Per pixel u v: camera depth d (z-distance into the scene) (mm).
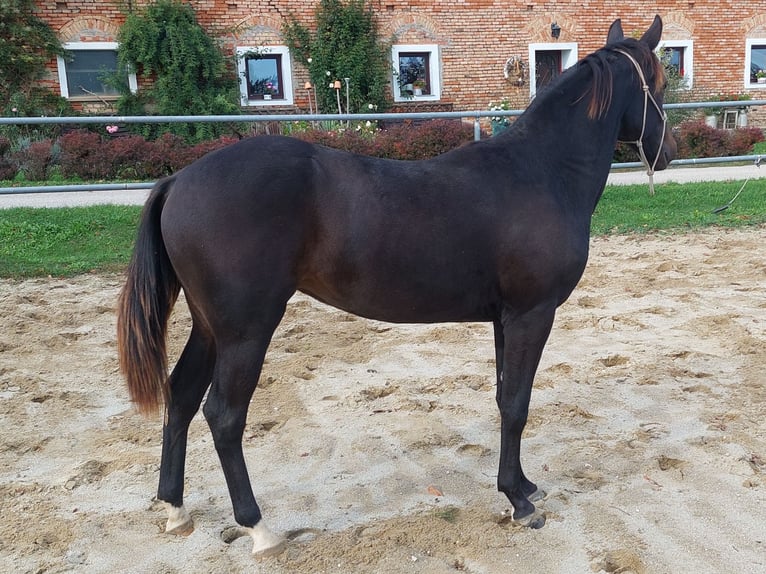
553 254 2846
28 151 11703
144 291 2703
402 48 19078
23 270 7273
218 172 2646
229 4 17953
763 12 21406
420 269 2746
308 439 3873
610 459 3605
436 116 9430
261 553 2793
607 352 5141
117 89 16969
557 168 3064
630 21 20641
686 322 5730
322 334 5688
